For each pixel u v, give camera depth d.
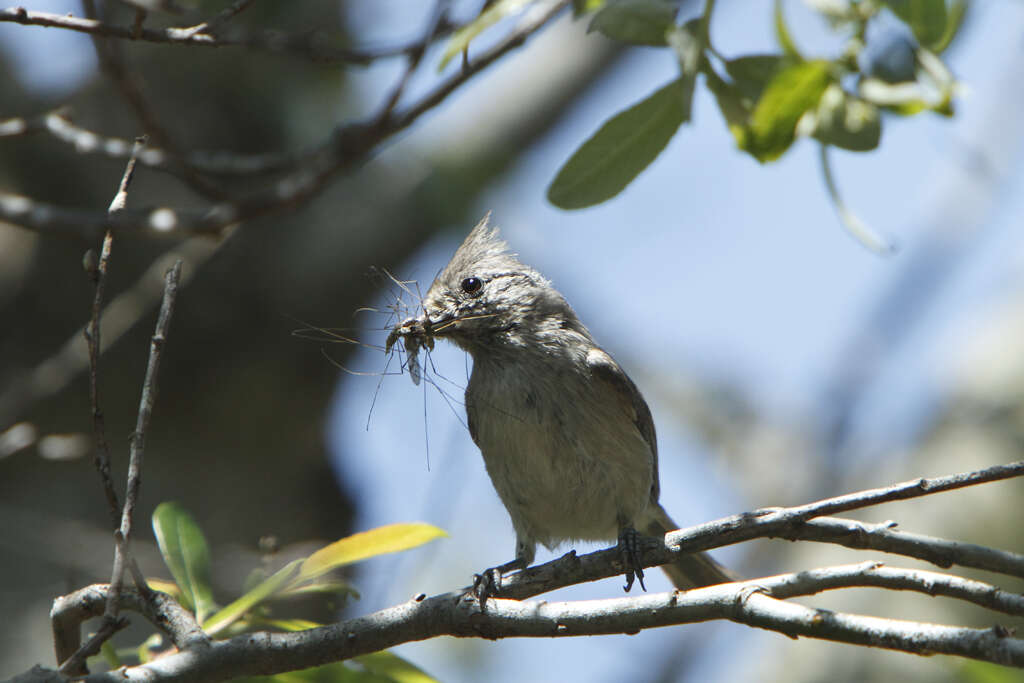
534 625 5.86
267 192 8.05
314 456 12.66
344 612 10.34
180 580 6.43
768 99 6.07
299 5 12.52
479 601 5.99
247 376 12.22
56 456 10.66
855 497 5.68
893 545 5.63
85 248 12.02
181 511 6.70
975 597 5.21
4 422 10.54
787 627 5.22
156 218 8.02
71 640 6.36
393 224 13.15
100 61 7.80
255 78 12.94
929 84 6.34
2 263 11.86
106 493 5.58
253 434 12.28
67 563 10.69
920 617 11.99
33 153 11.99
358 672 6.30
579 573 6.53
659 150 5.77
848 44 6.49
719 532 6.03
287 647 5.88
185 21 8.51
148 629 10.55
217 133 12.59
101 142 8.39
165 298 5.81
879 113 6.34
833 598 12.70
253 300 12.31
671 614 5.58
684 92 5.52
